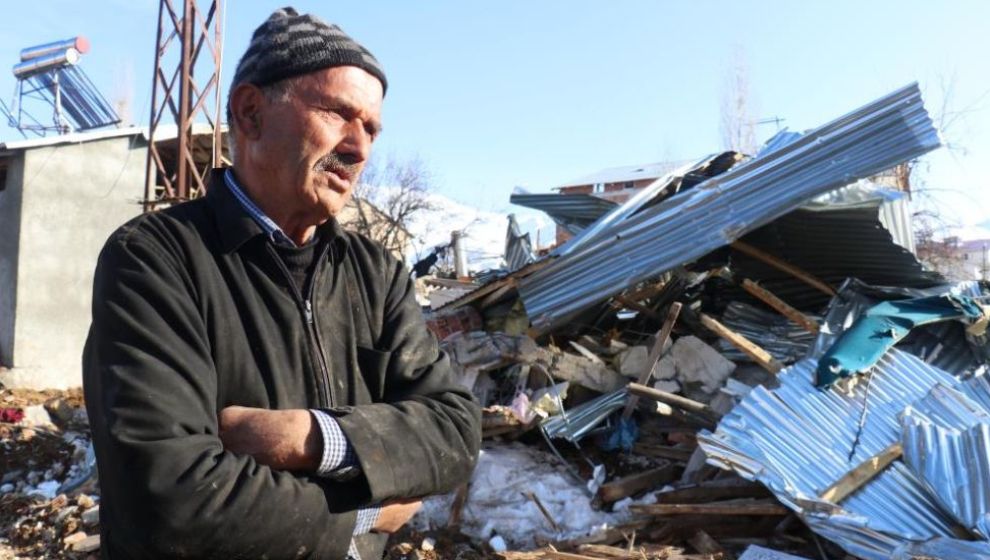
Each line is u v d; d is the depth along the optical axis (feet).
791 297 26.05
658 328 24.97
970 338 19.90
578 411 19.43
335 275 5.19
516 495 17.06
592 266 20.47
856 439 16.34
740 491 16.17
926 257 54.03
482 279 30.42
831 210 20.33
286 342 4.68
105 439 3.89
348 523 4.33
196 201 4.90
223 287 4.55
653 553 14.48
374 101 4.98
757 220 19.27
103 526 4.18
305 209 4.83
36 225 36.88
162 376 4.06
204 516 3.84
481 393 20.77
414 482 4.63
